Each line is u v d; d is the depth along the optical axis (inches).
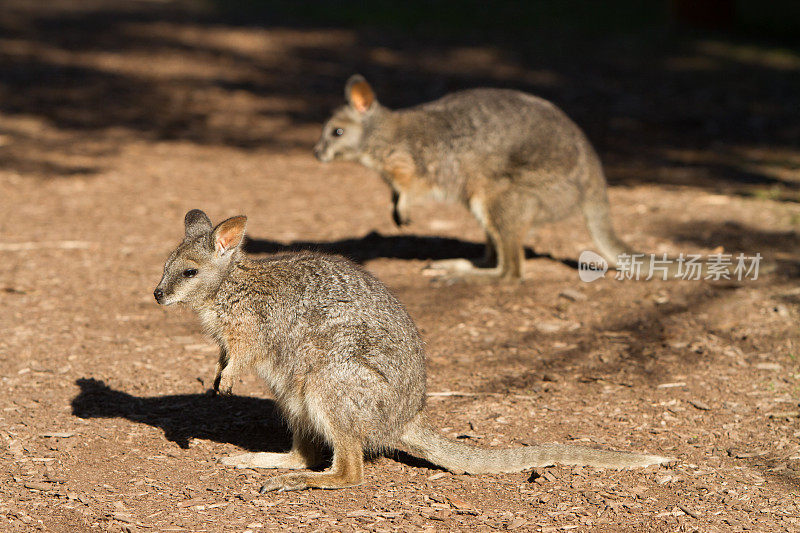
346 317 279.4
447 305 468.1
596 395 360.5
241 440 324.2
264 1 1803.6
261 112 1006.4
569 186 488.7
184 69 1185.4
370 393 273.6
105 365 386.0
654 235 580.4
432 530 257.4
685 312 454.0
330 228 614.2
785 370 380.8
